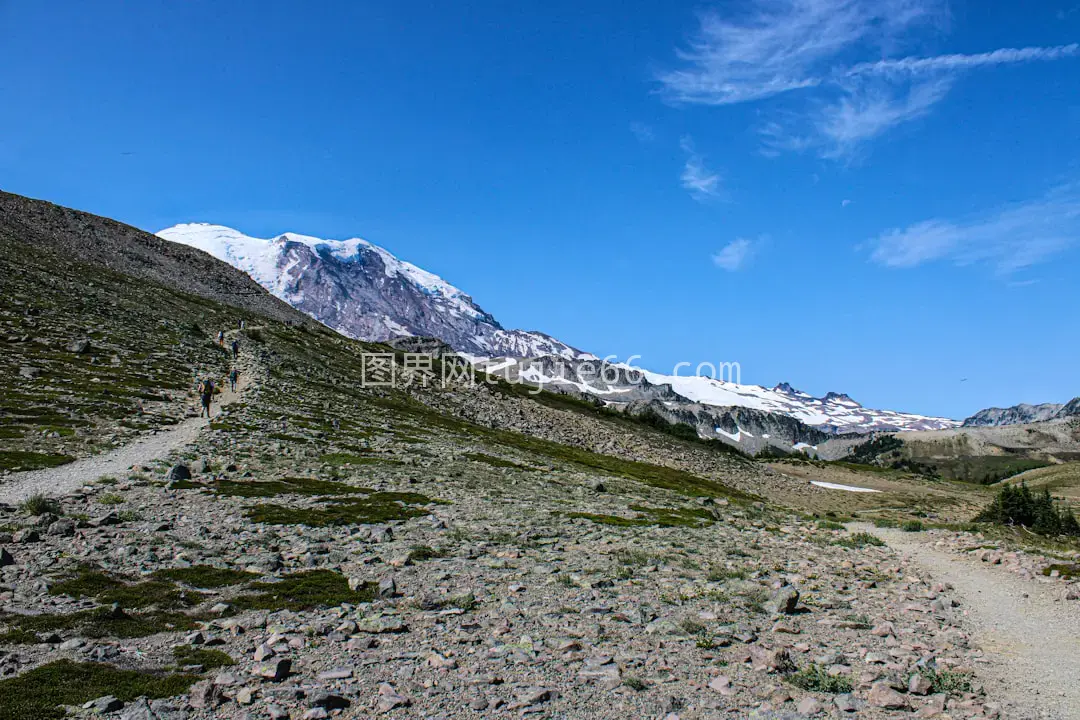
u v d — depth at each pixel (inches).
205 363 3393.2
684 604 833.5
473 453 2714.1
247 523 1115.3
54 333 3029.0
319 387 3654.0
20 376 2299.5
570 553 1119.6
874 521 2335.1
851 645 707.4
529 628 684.1
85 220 6461.6
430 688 509.7
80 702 444.1
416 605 738.2
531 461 2974.9
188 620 639.8
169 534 976.3
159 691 471.2
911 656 672.4
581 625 703.1
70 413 1979.6
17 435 1653.5
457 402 4862.2
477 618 709.9
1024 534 1937.7
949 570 1273.4
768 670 591.5
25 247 4618.6
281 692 483.8
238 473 1572.3
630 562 1075.9
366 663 555.8
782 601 831.7
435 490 1728.6
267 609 693.9
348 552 989.2
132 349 3184.1
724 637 684.1
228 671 521.0
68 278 4237.2
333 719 448.1
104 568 775.1
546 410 6018.7
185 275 6269.7
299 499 1376.7
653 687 539.5
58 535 904.9
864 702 532.7
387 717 456.4
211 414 2377.0
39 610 624.4
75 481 1306.6
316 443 2244.1
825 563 1245.7
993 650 730.8
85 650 540.1
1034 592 1063.0
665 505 2143.2
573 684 534.0
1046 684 621.6
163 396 2512.3
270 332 5108.3
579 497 2015.3
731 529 1691.7
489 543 1136.8
